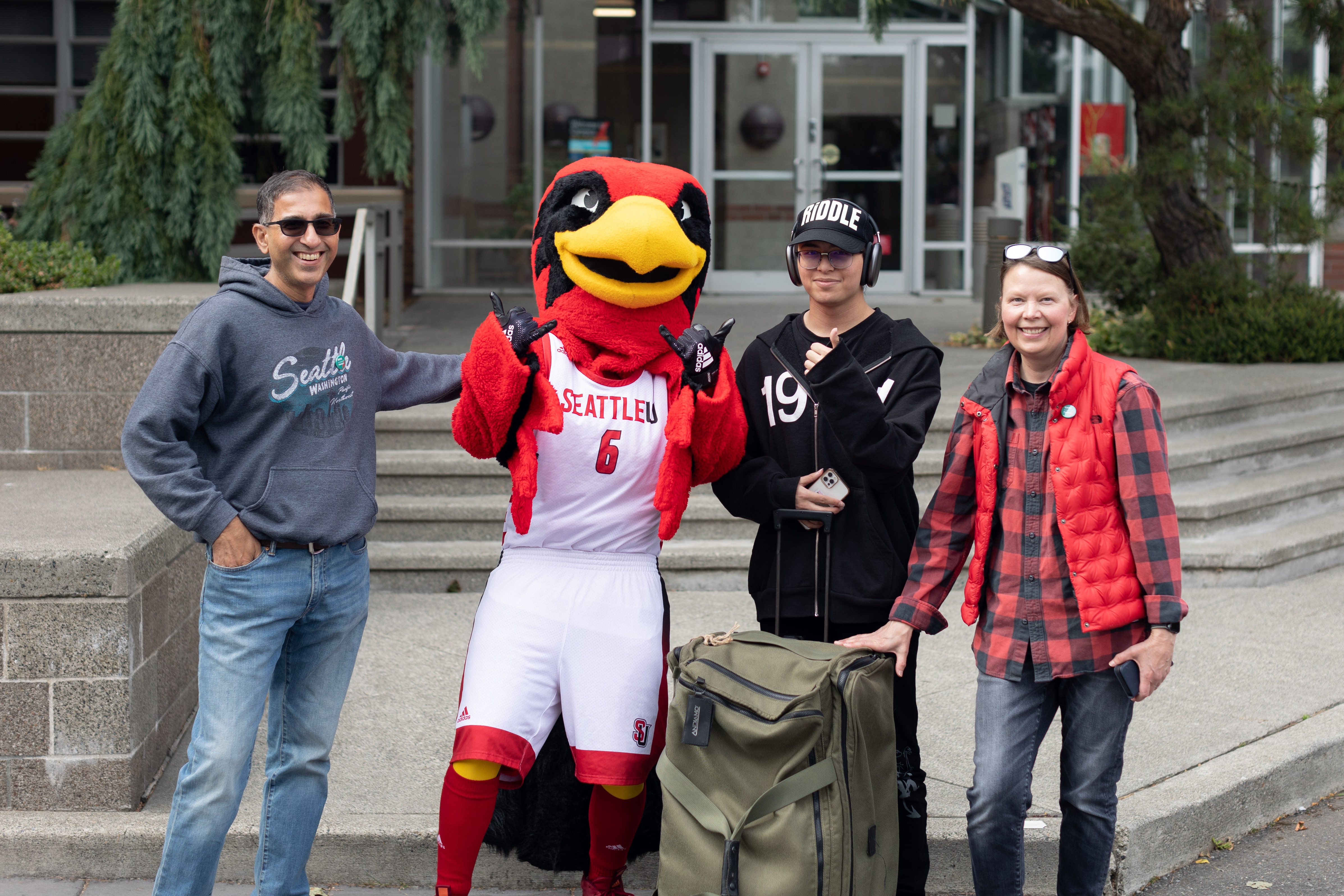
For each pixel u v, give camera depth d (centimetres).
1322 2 809
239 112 773
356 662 472
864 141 1321
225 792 282
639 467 301
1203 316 906
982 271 1306
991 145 1350
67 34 1202
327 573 290
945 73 1316
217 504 274
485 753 286
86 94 802
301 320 286
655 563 314
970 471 293
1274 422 751
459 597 560
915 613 291
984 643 288
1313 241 855
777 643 282
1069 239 1042
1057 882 318
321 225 279
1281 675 473
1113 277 983
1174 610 273
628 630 299
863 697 267
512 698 291
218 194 768
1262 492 646
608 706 295
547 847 327
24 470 506
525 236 1267
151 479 270
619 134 1281
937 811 359
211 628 282
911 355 304
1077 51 1338
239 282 282
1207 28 1070
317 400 286
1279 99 845
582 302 301
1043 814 359
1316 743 408
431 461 601
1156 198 902
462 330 922
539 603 298
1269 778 388
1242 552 595
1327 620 542
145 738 369
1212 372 835
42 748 351
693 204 312
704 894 269
